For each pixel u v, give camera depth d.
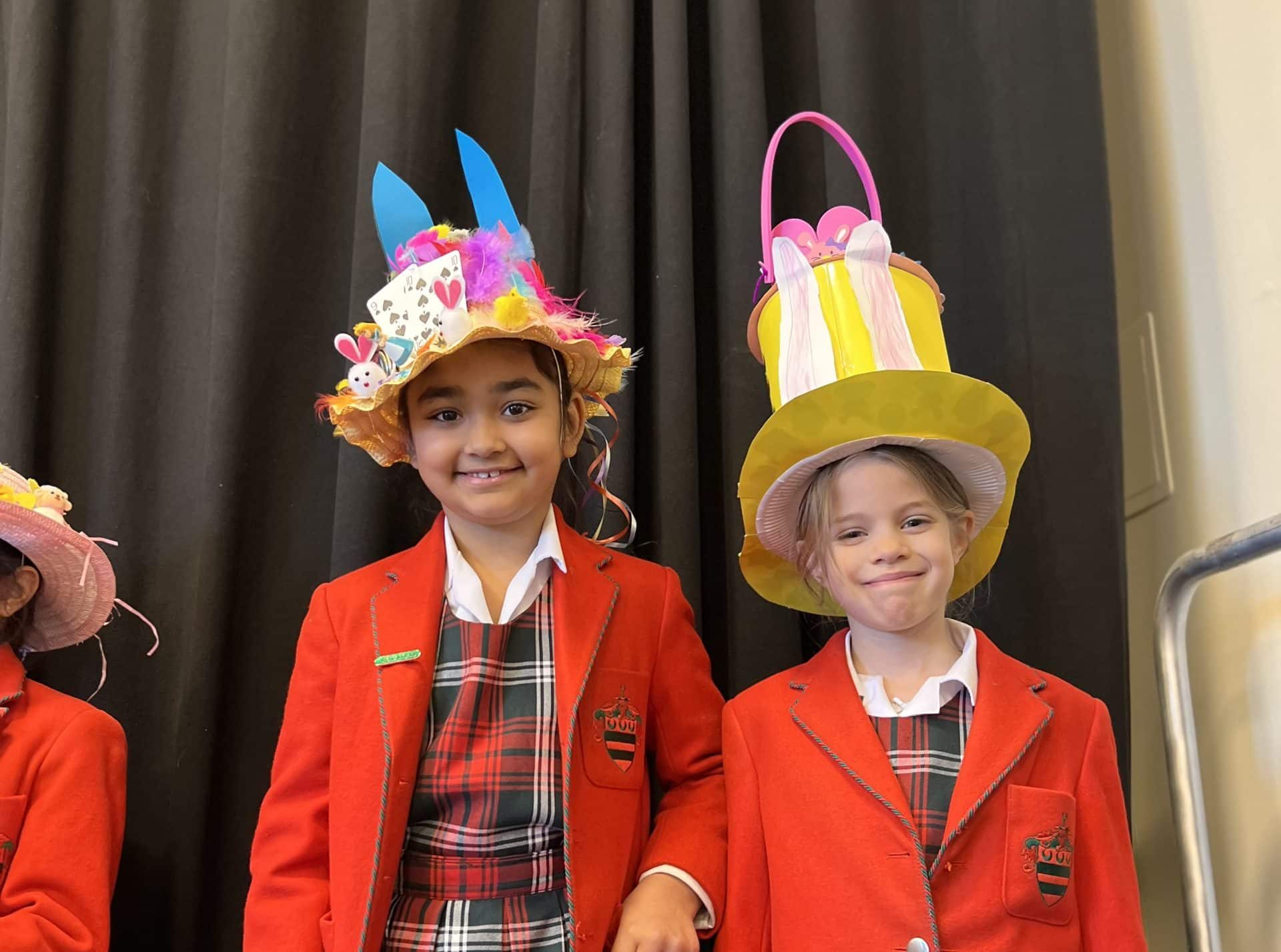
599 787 1.15
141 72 1.62
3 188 1.56
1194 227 1.48
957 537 1.20
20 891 1.15
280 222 1.54
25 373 1.46
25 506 1.28
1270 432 1.29
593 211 1.55
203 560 1.41
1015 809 1.05
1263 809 1.27
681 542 1.44
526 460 1.20
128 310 1.57
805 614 1.54
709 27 1.66
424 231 1.24
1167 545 1.51
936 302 1.25
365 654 1.18
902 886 1.03
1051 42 1.59
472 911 1.10
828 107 1.60
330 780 1.15
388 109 1.51
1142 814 1.53
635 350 1.52
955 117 1.67
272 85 1.54
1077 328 1.50
